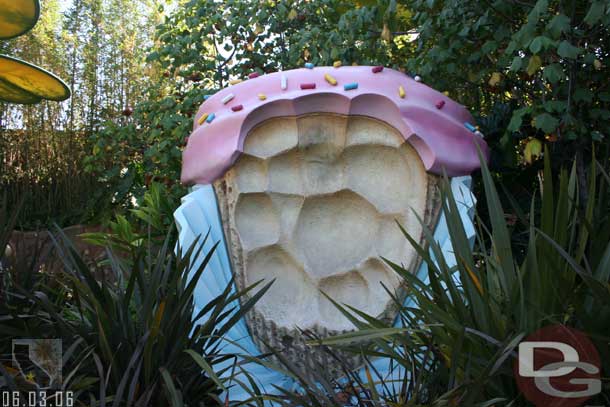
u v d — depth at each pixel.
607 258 1.66
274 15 4.38
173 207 3.88
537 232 1.76
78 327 2.04
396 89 2.64
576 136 2.56
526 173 3.16
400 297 2.50
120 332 1.98
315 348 2.48
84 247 5.00
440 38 3.00
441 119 2.58
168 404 1.94
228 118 2.64
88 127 5.93
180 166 4.38
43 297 1.97
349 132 2.62
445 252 2.45
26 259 2.71
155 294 2.05
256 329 2.58
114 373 1.90
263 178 2.64
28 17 2.35
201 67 4.47
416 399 1.74
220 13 4.44
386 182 2.62
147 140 4.62
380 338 1.92
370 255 2.60
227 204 2.64
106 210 5.38
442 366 1.77
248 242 2.62
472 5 2.78
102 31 6.16
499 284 1.80
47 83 2.61
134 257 2.17
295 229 2.64
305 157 2.64
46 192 5.86
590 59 2.44
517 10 2.84
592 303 1.67
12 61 2.42
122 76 6.14
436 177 2.53
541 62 2.54
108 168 5.65
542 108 2.63
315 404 1.81
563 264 1.73
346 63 3.57
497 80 2.86
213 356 2.14
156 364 1.95
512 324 1.64
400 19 3.38
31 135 5.91
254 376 2.43
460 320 1.71
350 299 2.62
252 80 2.75
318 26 4.21
